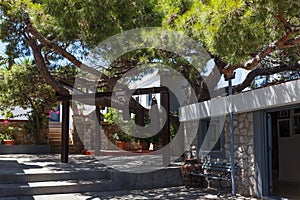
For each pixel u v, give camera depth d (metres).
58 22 6.36
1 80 12.13
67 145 11.12
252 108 7.62
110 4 6.17
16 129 15.55
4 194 7.60
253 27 5.37
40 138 15.73
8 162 10.88
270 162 7.76
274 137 12.71
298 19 5.77
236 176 8.48
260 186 7.70
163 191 8.69
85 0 6.08
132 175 9.02
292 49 7.34
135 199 7.63
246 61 6.64
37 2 7.35
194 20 6.51
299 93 6.34
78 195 7.93
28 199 7.39
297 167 10.26
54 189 8.05
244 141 8.31
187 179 9.32
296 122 10.41
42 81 11.64
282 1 4.77
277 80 10.45
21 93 12.81
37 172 8.66
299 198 7.62
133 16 6.91
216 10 5.22
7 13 6.95
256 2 4.98
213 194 8.29
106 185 8.63
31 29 7.68
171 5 7.58
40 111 15.40
